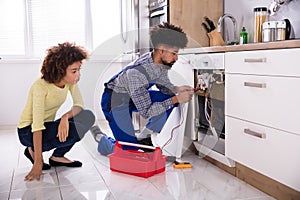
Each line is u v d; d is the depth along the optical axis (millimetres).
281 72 2000
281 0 2795
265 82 2131
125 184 2400
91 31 4848
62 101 2713
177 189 2309
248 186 2371
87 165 2836
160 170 2590
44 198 2195
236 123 2438
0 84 4484
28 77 4543
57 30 4754
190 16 3572
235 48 2420
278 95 2029
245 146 2348
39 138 2549
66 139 2699
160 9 3721
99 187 2355
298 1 2635
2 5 4562
